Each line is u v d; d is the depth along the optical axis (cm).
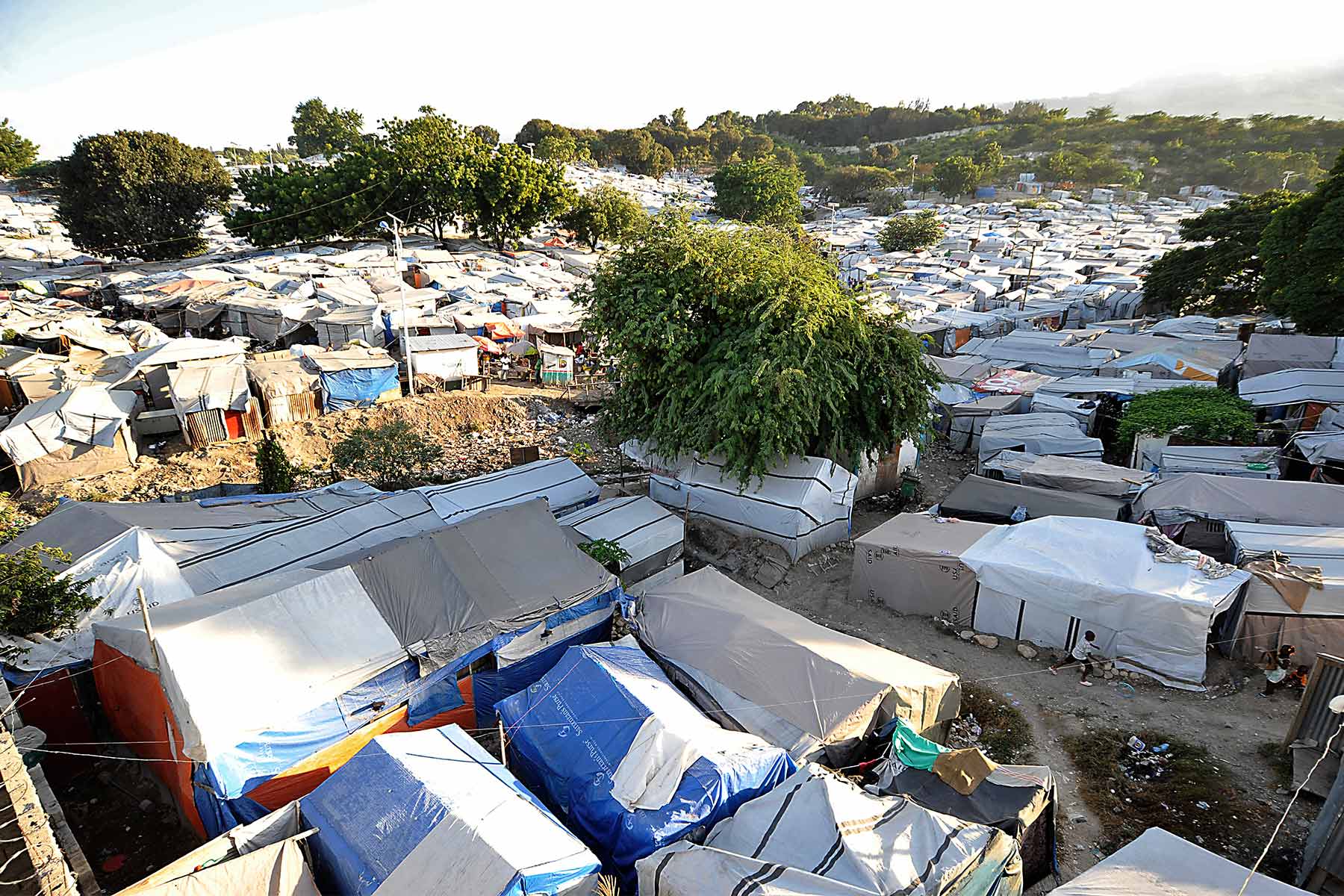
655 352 2303
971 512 2219
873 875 925
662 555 2005
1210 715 1501
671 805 1105
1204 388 2919
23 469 2441
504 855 933
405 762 1116
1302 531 1802
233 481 2598
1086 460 2494
